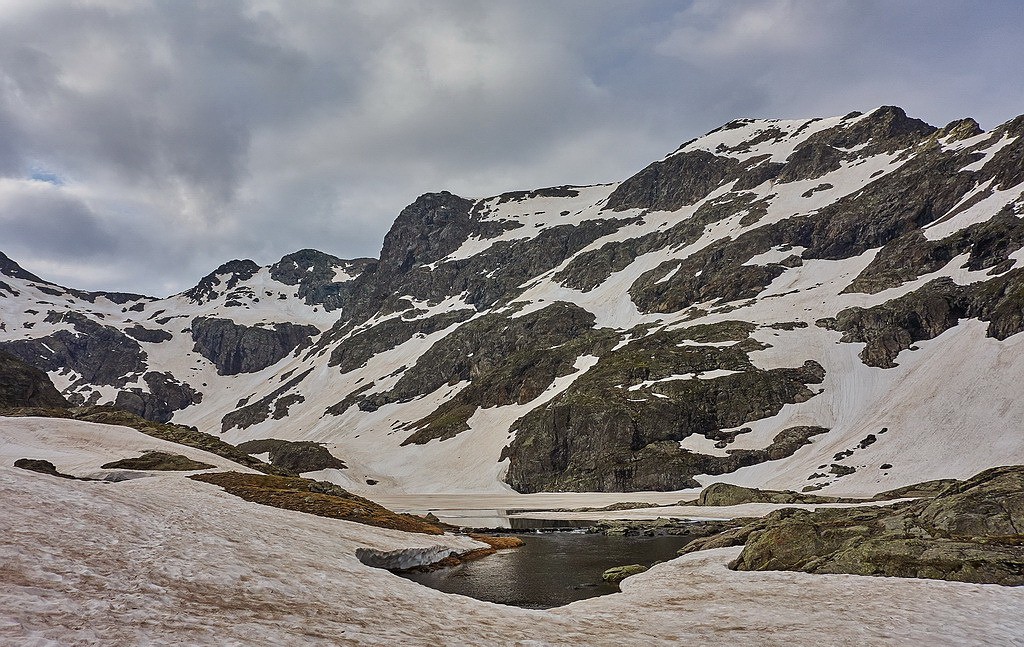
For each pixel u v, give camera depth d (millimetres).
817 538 33219
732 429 112500
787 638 18469
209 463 75250
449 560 42719
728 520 66500
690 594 27078
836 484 86750
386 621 17594
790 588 26500
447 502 98312
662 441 112562
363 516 50844
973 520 31500
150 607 14555
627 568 37656
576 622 21016
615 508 85562
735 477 100625
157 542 21438
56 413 96562
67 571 15945
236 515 33125
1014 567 25984
